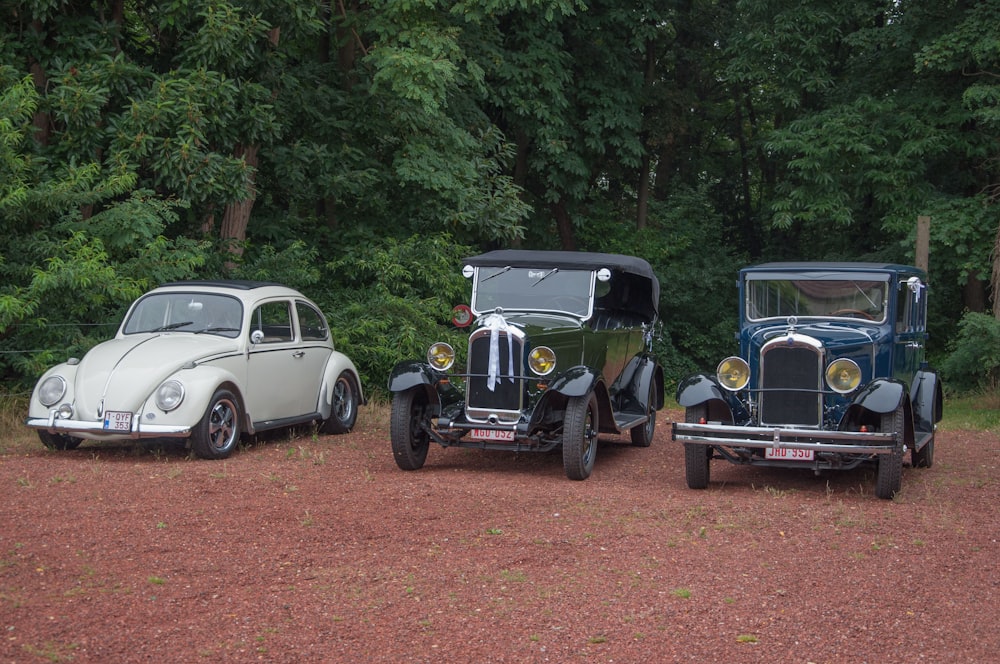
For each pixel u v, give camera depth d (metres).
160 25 14.62
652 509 7.88
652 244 26.70
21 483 8.18
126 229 12.51
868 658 4.73
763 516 7.68
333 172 17.19
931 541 7.00
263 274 15.20
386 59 15.70
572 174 24.39
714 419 9.20
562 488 8.77
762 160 32.59
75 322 12.30
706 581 5.89
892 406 8.33
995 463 11.00
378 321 15.69
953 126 21.61
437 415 9.61
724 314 27.25
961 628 5.17
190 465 9.26
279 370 10.79
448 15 18.84
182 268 12.74
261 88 14.70
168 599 5.35
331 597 5.45
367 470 9.46
